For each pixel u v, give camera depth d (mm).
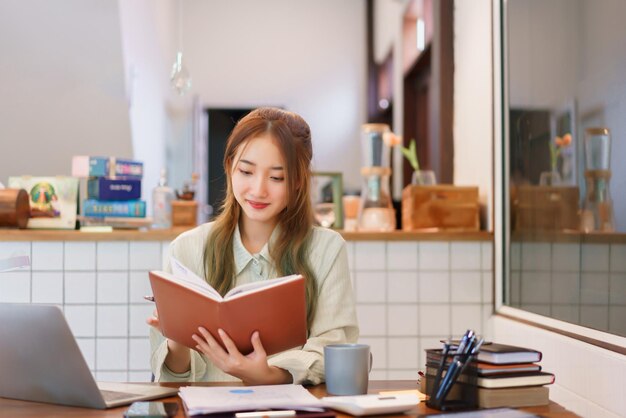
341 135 7078
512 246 3135
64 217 3334
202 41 6984
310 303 1833
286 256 1838
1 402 1521
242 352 1552
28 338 1444
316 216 3562
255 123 1739
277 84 7031
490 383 1422
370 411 1344
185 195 3561
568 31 2459
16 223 3262
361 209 3539
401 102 6523
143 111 5293
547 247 2686
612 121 2131
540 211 2762
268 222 1883
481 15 3486
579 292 2377
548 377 1460
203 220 6629
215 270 1855
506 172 3213
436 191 3406
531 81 2857
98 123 4656
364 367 1516
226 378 1876
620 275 2070
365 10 7145
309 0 7098
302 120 1823
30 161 4688
